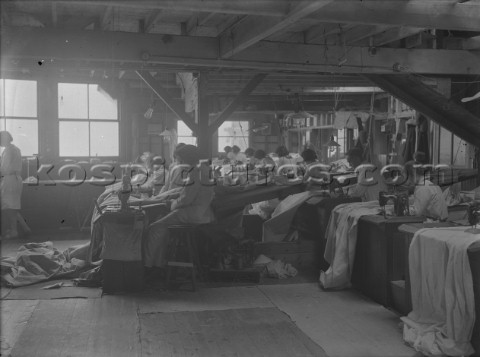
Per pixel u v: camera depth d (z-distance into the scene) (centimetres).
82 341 427
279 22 488
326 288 575
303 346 417
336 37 711
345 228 571
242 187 696
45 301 533
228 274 611
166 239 582
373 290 537
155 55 643
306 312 501
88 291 569
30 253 645
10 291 567
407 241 457
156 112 1352
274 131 1812
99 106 1211
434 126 998
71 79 1130
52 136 1151
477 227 432
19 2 531
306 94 1302
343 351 407
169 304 527
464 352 378
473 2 527
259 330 453
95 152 1214
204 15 599
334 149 1567
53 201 1012
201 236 642
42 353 402
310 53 690
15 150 898
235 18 582
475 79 806
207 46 658
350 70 702
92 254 633
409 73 718
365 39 716
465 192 700
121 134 1226
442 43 741
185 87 1069
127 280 568
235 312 502
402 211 542
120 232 564
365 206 591
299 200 676
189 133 1680
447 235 406
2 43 604
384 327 459
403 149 1120
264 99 1329
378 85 760
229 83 1026
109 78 1144
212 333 446
